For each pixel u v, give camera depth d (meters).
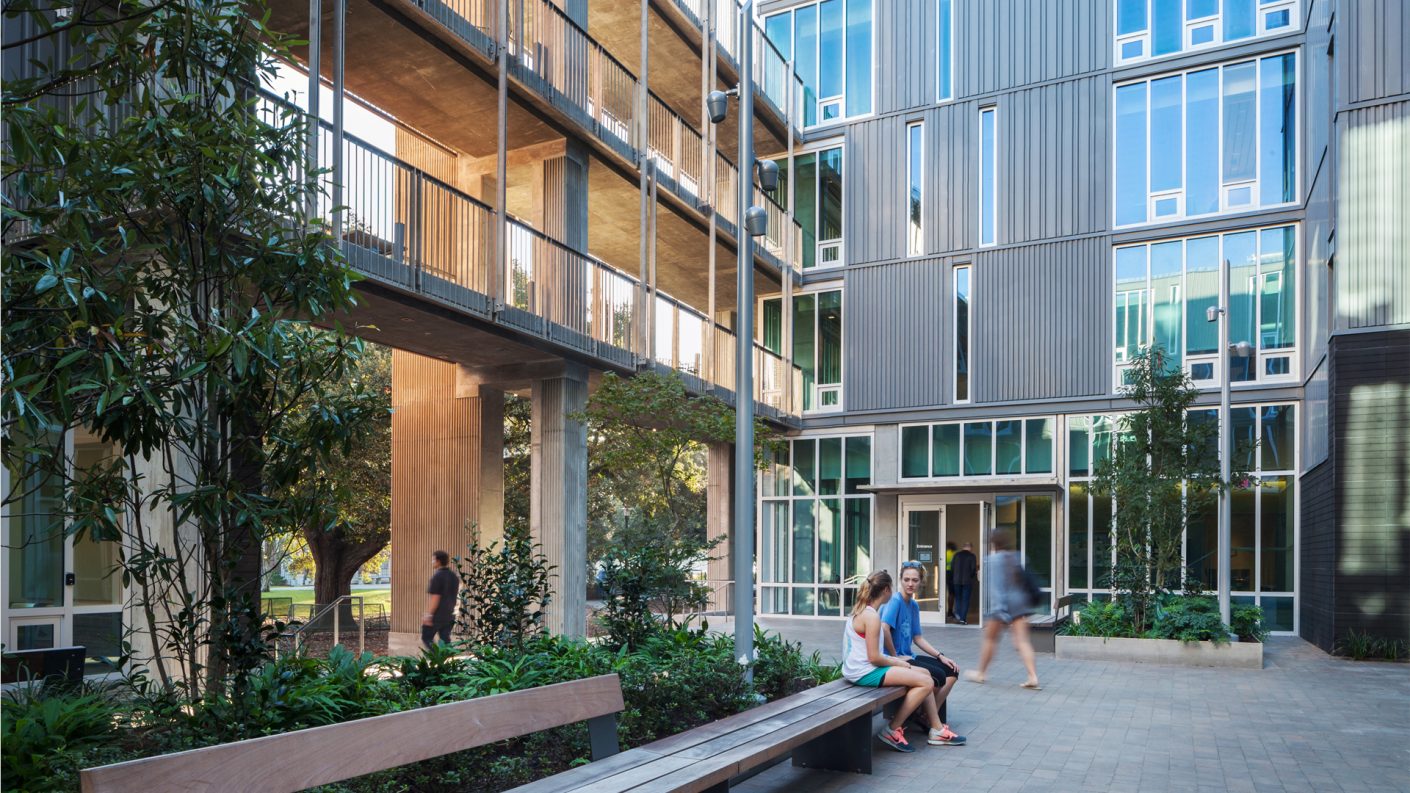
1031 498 20.30
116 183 5.95
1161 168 19.75
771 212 23.22
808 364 23.42
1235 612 14.76
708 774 4.93
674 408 12.91
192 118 6.55
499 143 12.89
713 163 18.28
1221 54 19.27
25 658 7.21
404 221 13.15
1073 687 11.49
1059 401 20.22
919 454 21.62
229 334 5.81
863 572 22.03
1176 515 14.71
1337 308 14.95
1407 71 14.74
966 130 21.66
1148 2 20.08
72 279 5.15
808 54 23.94
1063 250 20.45
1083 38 20.62
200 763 3.32
